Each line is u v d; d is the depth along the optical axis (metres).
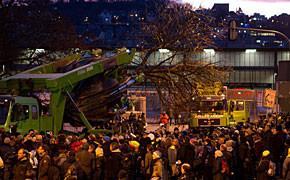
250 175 13.40
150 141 13.62
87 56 18.58
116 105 17.92
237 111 30.09
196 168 12.21
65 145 9.83
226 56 74.44
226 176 11.49
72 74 15.84
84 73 16.23
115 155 11.14
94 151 11.54
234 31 21.08
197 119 27.75
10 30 33.00
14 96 15.64
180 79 20.73
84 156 9.91
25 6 33.47
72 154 9.41
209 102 28.05
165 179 11.20
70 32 34.03
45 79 15.67
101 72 16.91
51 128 15.69
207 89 22.14
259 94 43.19
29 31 33.47
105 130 16.73
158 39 20.91
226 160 12.01
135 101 19.12
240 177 13.30
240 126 20.62
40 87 15.89
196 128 27.12
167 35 20.67
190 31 20.38
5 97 15.57
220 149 12.23
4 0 32.38
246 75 74.94
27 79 15.80
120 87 17.70
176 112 20.95
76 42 33.34
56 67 18.08
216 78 20.97
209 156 11.59
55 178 8.88
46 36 33.81
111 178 11.07
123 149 11.62
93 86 16.84
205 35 20.59
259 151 14.38
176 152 12.34
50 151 10.50
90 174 9.93
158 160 10.23
